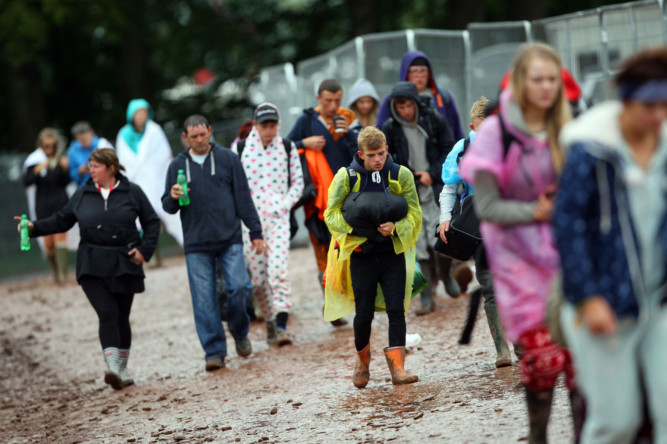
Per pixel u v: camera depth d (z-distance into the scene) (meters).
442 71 36.28
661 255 9.49
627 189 9.43
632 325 9.52
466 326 13.71
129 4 79.06
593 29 33.47
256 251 24.25
